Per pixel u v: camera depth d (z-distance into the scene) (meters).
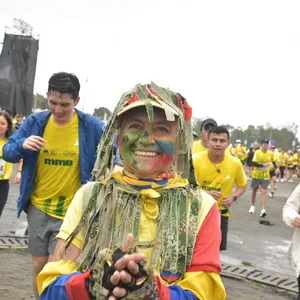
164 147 1.86
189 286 1.76
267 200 16.34
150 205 1.85
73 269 1.87
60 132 3.91
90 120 3.97
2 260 5.96
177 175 1.98
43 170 3.95
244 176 5.83
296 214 4.45
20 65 28.81
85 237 1.88
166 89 1.95
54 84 3.76
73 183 3.97
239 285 6.00
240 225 10.60
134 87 1.92
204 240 1.84
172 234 1.80
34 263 4.02
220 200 5.68
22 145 3.79
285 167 30.28
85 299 1.69
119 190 1.88
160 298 1.64
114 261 1.64
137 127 1.89
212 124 6.51
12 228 7.86
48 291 1.80
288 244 8.92
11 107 28.75
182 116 1.92
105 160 2.00
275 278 6.43
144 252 1.79
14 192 11.98
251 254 7.77
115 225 1.84
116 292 1.58
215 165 5.58
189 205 1.87
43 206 3.95
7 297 4.72
